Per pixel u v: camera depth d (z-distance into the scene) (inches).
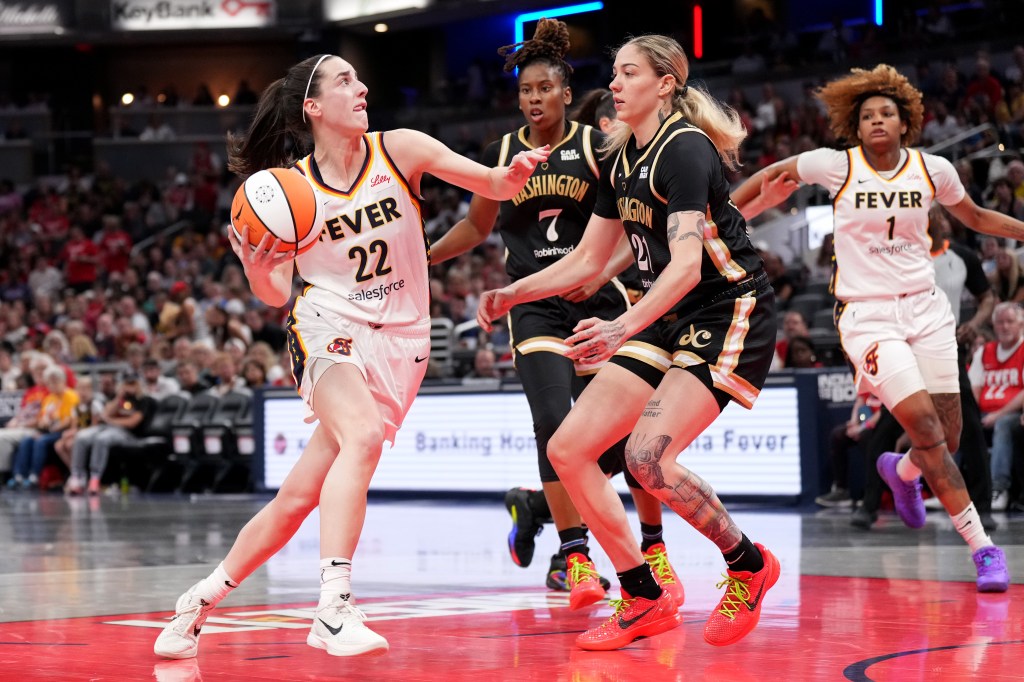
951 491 189.2
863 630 146.6
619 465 197.5
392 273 136.6
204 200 921.5
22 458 540.4
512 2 881.5
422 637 146.9
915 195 200.7
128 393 514.6
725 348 137.7
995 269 430.6
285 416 462.0
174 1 962.7
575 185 188.1
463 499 424.2
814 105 725.3
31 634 151.3
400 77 1028.5
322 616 121.3
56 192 960.9
